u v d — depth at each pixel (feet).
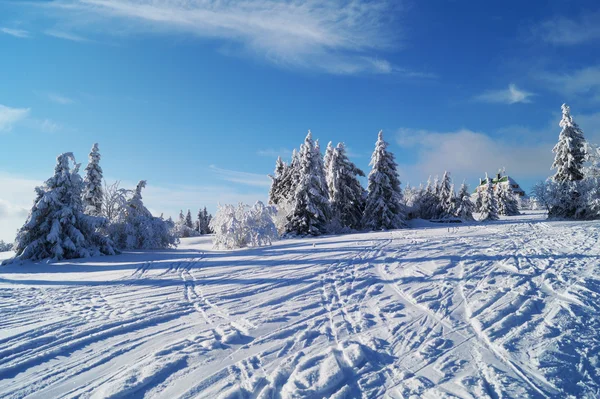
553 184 93.25
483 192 153.79
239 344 13.78
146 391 10.25
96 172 85.10
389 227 93.97
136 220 64.18
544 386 10.37
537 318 15.90
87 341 14.28
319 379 10.78
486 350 12.93
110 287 25.73
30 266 42.52
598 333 13.99
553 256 30.73
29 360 12.50
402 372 11.35
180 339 14.37
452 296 20.16
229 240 57.11
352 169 110.52
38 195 49.83
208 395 9.97
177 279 28.09
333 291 22.38
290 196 94.63
